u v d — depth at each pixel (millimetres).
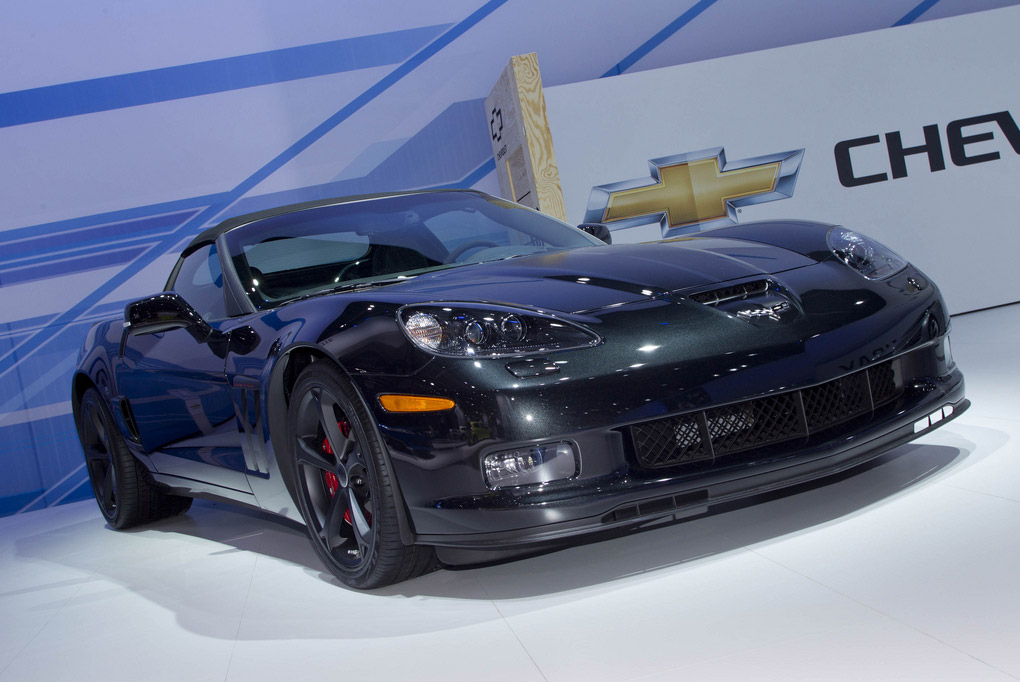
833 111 5148
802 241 2150
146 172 5074
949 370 2084
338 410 1988
